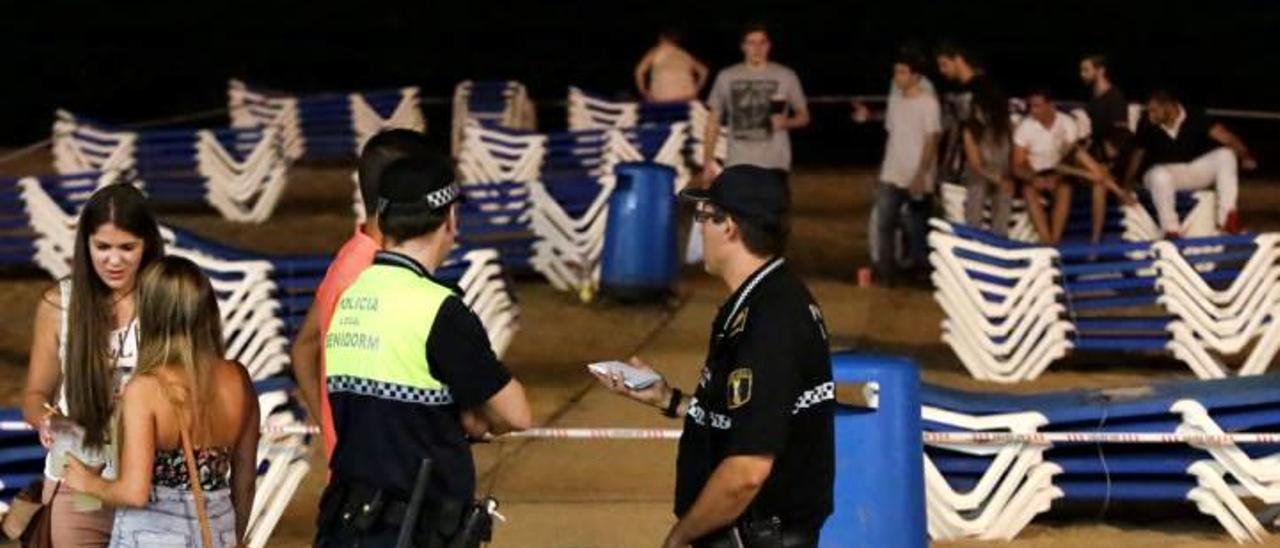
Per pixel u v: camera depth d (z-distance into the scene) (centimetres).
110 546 620
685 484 576
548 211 1548
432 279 583
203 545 611
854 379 755
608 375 607
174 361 606
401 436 575
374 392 575
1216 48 2986
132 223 633
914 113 1577
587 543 915
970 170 1586
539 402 1195
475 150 1864
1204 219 1645
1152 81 2870
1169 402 929
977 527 930
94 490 606
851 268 1680
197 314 608
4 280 1611
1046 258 1282
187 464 607
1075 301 1288
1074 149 1619
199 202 1969
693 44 3095
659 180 1487
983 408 945
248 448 630
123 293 640
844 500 754
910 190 1590
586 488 1011
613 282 1488
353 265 613
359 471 577
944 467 940
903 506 756
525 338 1388
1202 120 1641
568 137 1869
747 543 563
